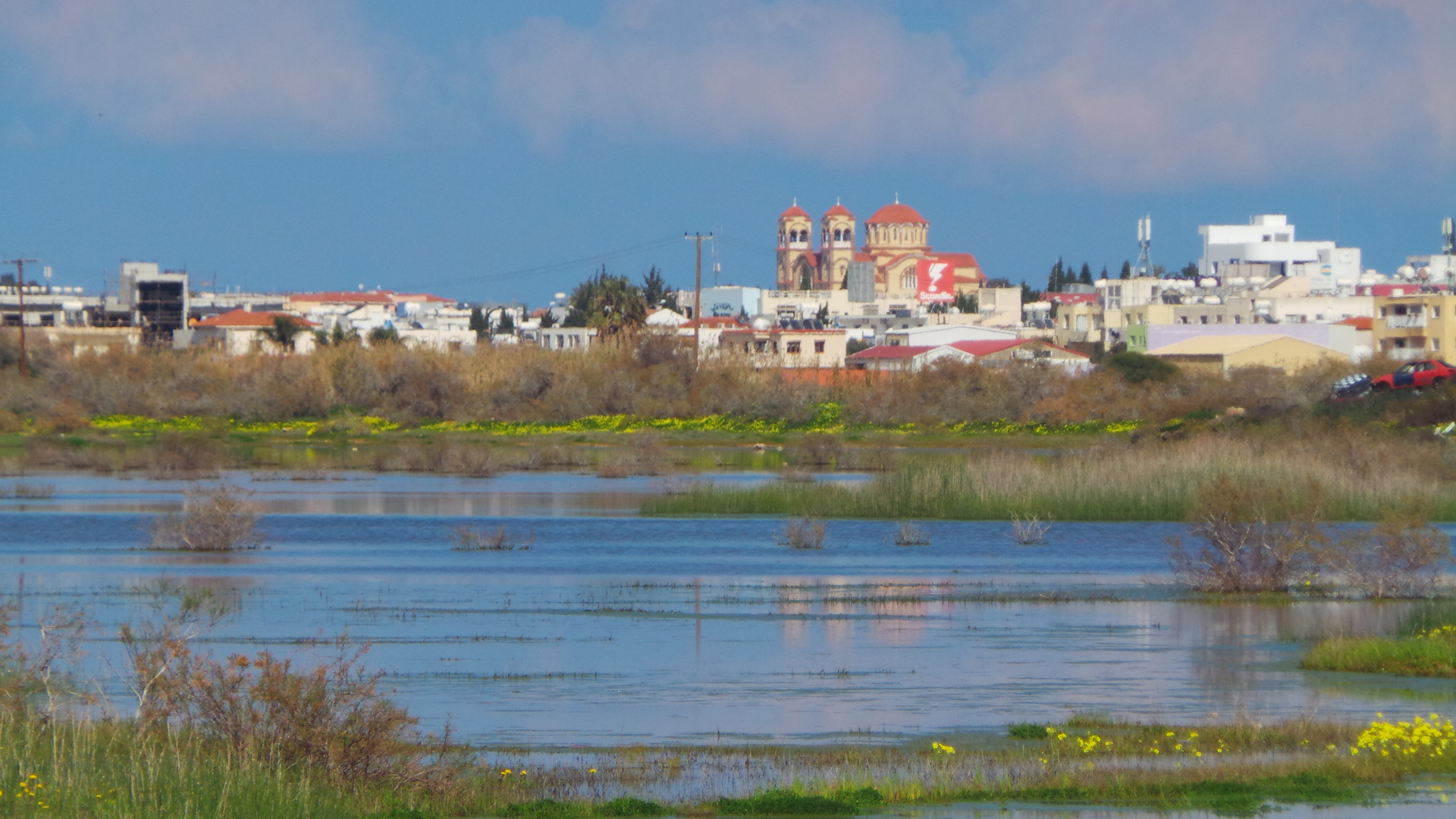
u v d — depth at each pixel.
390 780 69.06
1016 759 77.38
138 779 61.53
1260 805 68.06
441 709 91.38
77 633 101.88
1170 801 68.75
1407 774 73.44
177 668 78.75
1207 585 146.75
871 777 73.38
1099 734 83.94
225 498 182.75
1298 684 100.06
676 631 121.00
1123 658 109.81
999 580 152.50
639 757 78.62
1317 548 149.62
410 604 133.38
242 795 61.16
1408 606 135.00
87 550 173.38
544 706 92.56
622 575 155.25
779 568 161.75
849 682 100.75
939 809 67.81
